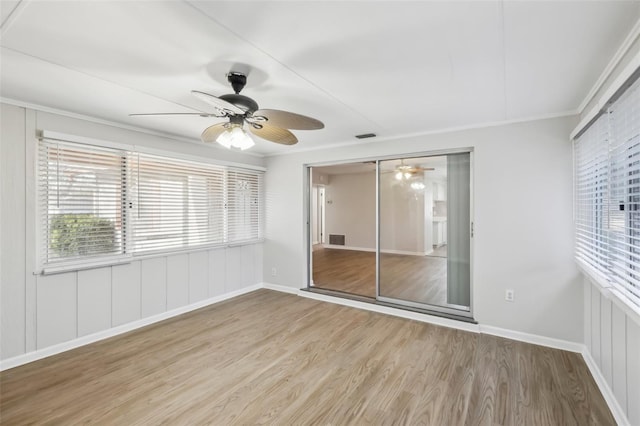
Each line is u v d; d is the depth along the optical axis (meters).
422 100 2.50
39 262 2.64
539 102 2.54
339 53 1.75
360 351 2.72
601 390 2.11
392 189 3.87
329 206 7.16
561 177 2.78
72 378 2.30
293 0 1.29
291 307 3.95
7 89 2.28
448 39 1.61
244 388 2.16
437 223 3.58
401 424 1.80
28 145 2.58
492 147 3.10
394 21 1.45
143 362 2.54
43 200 2.67
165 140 3.57
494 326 3.08
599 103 1.84
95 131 2.98
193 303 3.88
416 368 2.42
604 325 2.12
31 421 1.82
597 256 2.17
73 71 1.97
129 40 1.61
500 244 3.05
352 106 2.65
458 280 3.43
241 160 4.53
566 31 1.52
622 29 1.50
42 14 1.38
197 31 1.53
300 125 2.20
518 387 2.16
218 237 4.20
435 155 3.52
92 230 2.96
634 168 1.56
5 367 2.44
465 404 1.98
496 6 1.33
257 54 1.76
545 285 2.85
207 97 1.70
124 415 1.88
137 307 3.31
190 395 2.08
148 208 3.41
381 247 3.94
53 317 2.71
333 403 2.00
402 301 3.77
